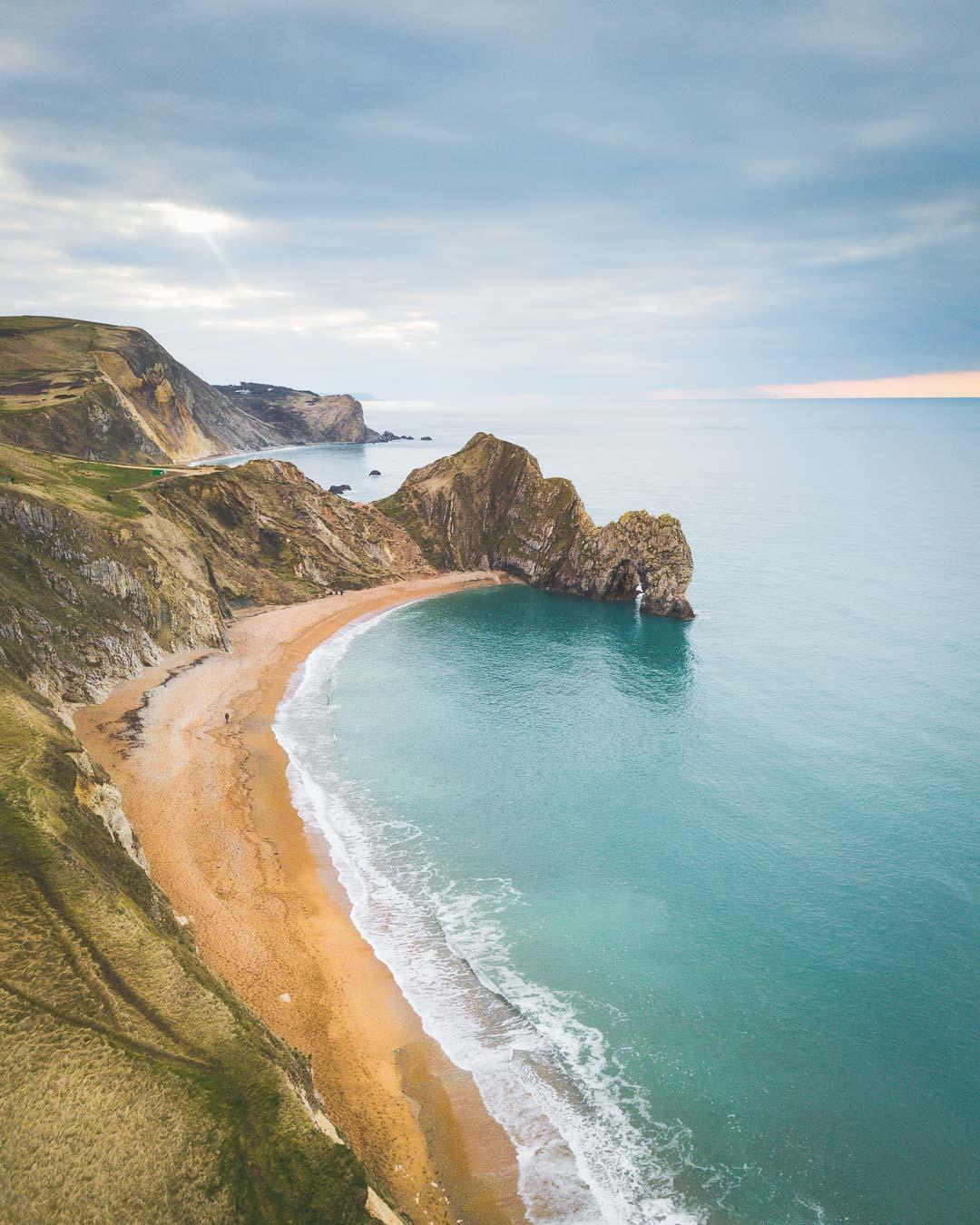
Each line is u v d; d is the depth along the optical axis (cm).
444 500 14550
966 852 4947
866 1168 2945
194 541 10269
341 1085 3219
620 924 4350
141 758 5816
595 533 12912
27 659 6041
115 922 3056
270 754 6406
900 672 8162
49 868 3183
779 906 4484
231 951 3894
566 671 8762
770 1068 3391
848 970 3969
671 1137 3070
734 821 5394
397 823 5409
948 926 4269
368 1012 3662
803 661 8725
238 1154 2334
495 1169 2920
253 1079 2592
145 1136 2334
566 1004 3750
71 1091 2411
